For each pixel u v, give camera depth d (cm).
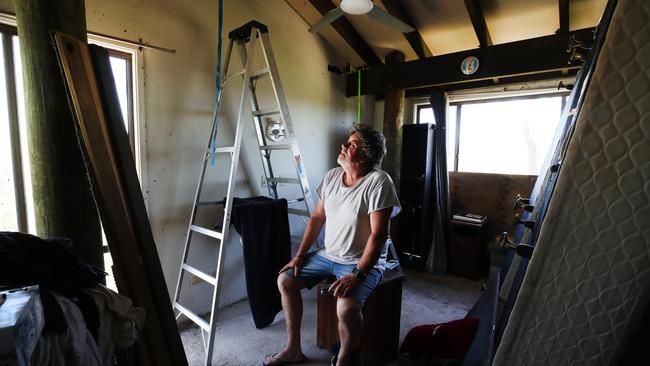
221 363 179
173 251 213
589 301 44
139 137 192
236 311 237
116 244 116
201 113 220
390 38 309
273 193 258
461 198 346
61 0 114
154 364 119
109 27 175
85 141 112
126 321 101
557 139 117
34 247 89
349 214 170
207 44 221
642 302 41
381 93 363
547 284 47
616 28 41
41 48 112
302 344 198
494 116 325
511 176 317
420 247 327
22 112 156
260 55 254
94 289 97
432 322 223
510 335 50
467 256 308
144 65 191
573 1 229
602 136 42
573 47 126
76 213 121
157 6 194
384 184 164
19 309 66
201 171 218
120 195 119
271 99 264
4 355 58
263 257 210
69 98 111
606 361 44
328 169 329
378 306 175
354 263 169
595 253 43
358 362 171
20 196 157
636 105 40
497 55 254
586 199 44
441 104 313
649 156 40
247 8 244
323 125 320
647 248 40
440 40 303
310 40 300
